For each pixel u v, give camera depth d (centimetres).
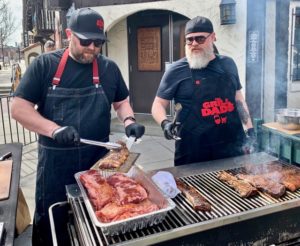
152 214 150
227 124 266
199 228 152
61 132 190
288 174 205
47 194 226
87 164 225
